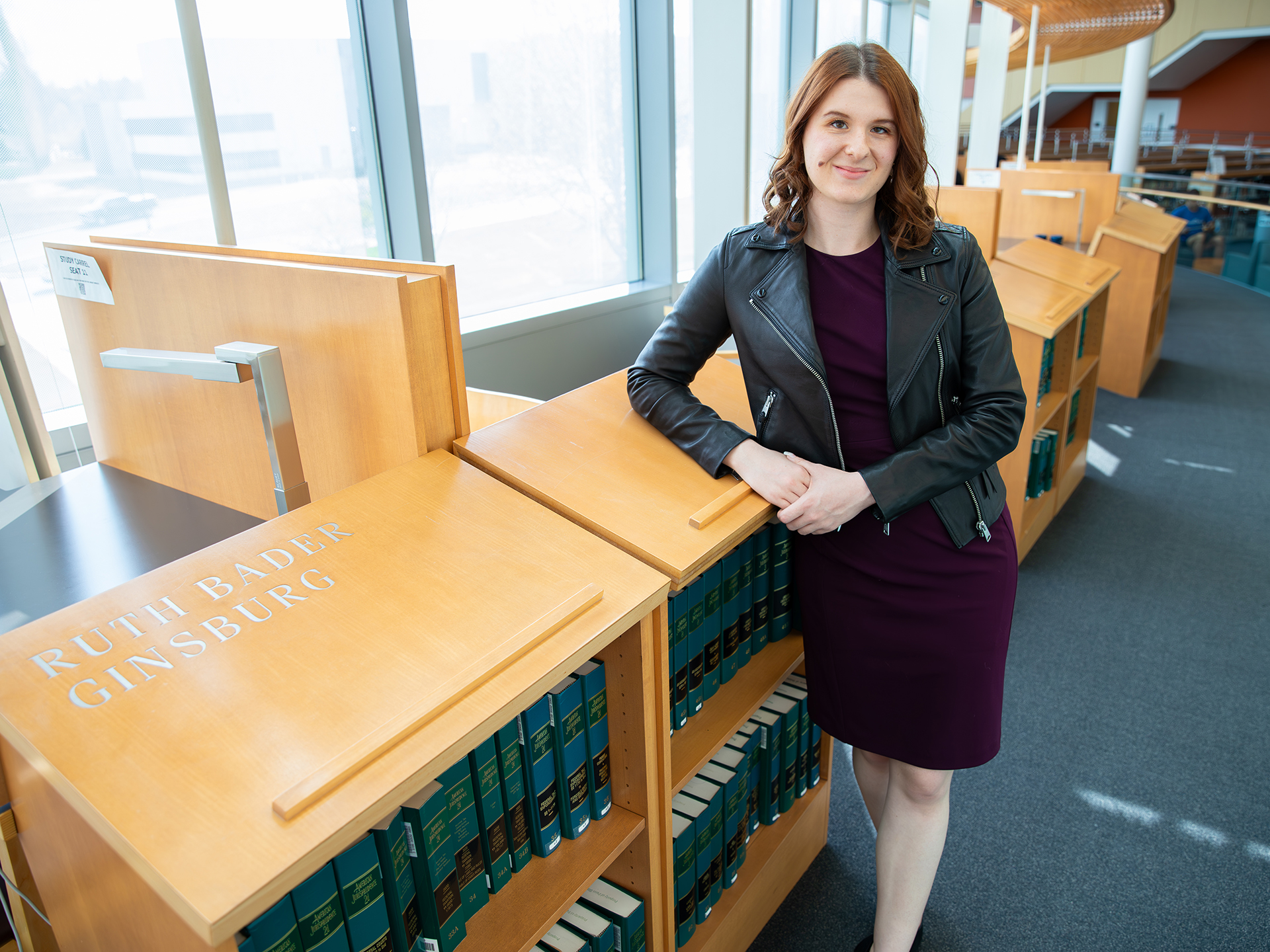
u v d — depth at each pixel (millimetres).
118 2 1883
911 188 1234
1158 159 16500
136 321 1421
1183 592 3000
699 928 1508
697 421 1334
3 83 1734
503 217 2924
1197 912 1723
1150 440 4539
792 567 1659
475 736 775
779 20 4492
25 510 1417
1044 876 1819
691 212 3918
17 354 1490
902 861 1460
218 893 601
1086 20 6383
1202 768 2133
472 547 1021
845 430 1331
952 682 1354
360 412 1199
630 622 972
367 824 690
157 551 1240
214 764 702
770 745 1646
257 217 2248
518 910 1044
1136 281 5066
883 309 1278
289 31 2223
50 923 910
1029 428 2963
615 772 1192
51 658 798
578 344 3131
